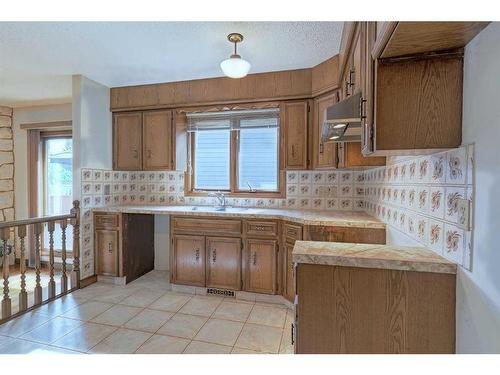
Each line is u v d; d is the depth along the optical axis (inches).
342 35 79.5
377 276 41.2
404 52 38.8
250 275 102.2
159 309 94.9
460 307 37.7
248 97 111.0
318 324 42.7
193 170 131.7
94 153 119.3
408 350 40.3
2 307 84.9
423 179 50.3
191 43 86.0
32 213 151.3
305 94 104.3
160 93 121.6
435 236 45.0
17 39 83.4
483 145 32.9
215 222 105.3
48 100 143.8
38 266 97.0
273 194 121.1
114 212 116.9
